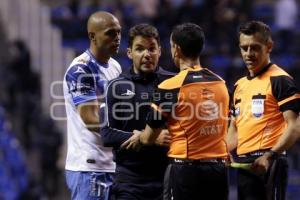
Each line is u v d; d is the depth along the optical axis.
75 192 20.86
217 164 18.86
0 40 54.62
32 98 50.25
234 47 54.12
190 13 55.41
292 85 19.39
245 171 19.92
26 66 50.88
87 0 63.91
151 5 61.88
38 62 55.03
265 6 67.31
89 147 20.59
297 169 48.41
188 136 18.70
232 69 51.97
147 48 19.66
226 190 19.11
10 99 49.72
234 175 45.53
